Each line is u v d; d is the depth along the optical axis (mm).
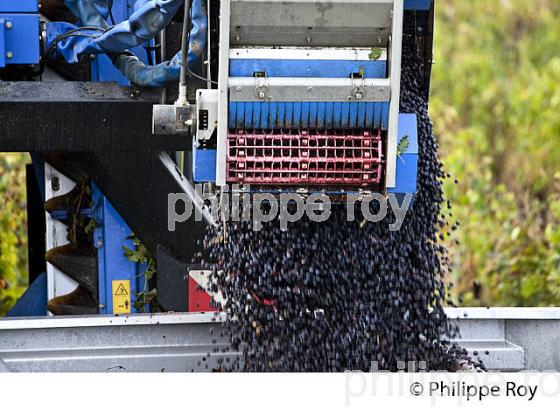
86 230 13523
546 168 26562
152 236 13000
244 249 11156
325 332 11234
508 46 34781
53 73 13102
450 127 29859
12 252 20406
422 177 11477
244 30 10531
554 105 27719
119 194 12875
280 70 10594
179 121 10852
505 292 21234
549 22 34938
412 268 11453
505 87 32406
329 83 10562
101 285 13523
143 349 12039
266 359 11289
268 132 10688
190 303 12930
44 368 11789
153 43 13195
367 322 11180
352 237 11219
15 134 12133
